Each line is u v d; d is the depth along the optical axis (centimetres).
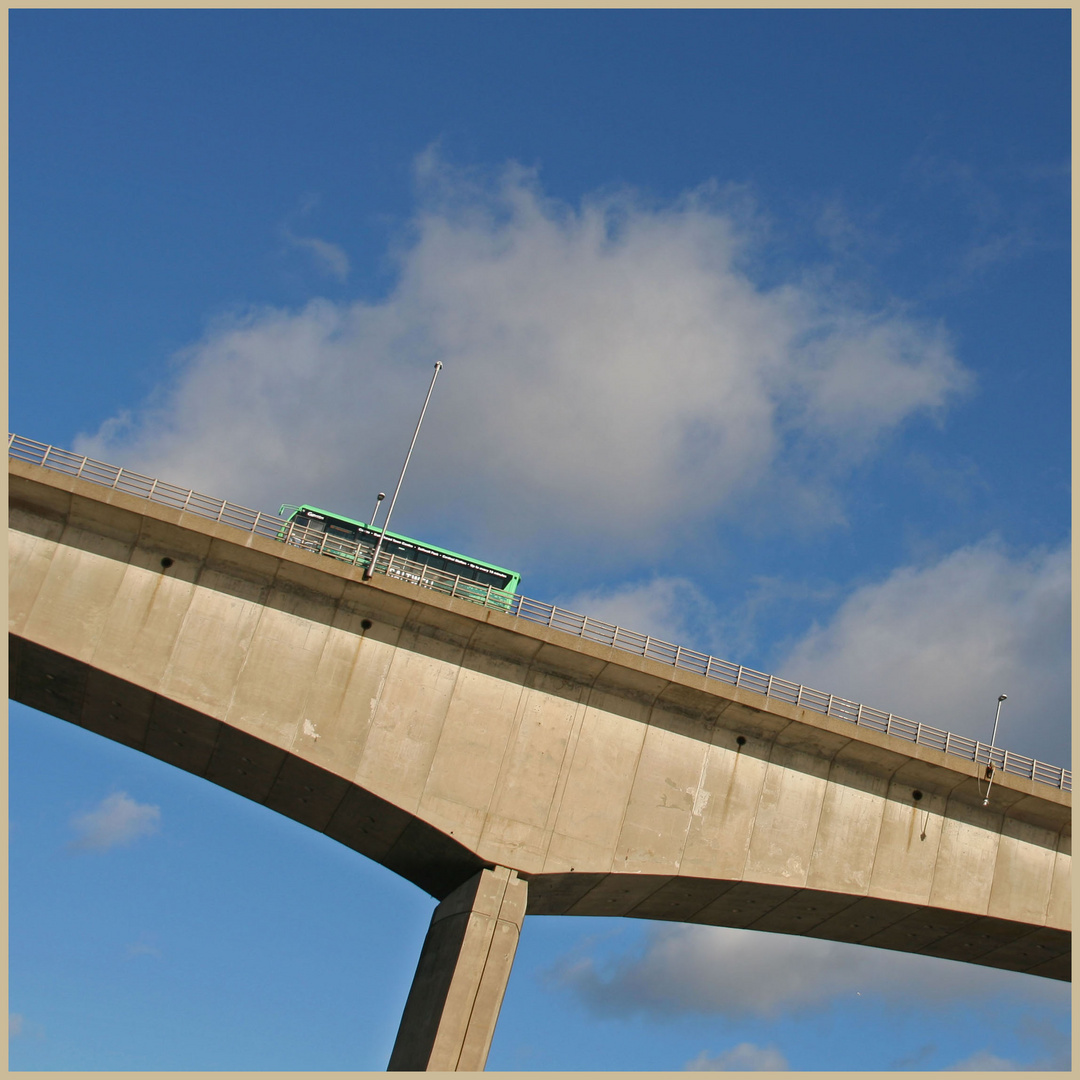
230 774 4034
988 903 4231
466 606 3984
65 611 3731
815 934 4438
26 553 3762
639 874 3922
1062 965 4469
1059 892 4309
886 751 4197
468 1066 3531
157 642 3772
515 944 3722
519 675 4056
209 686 3775
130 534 3844
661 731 4119
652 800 4025
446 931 3881
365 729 3859
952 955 4547
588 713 4075
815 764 4231
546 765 3972
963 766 4250
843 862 4128
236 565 3903
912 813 4269
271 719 3794
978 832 4322
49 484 3744
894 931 4369
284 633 3891
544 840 3891
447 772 3884
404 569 4541
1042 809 4322
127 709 3856
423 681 3962
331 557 3928
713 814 4059
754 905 4181
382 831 3984
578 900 4103
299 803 4047
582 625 4075
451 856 3900
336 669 3897
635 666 4056
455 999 3606
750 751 4181
